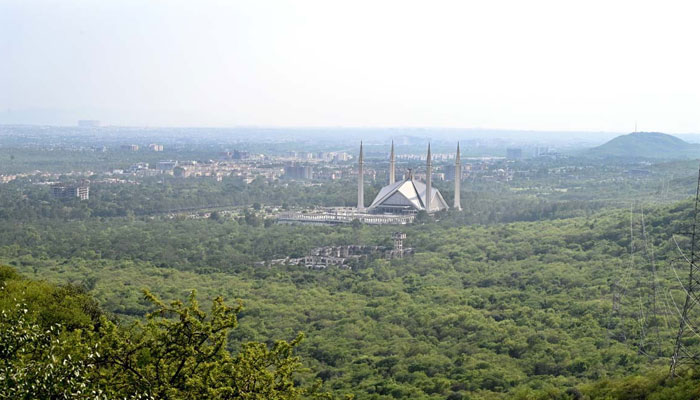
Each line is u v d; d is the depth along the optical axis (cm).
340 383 15288
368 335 18625
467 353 16750
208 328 8281
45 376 6625
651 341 15938
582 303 19950
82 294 14162
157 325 8431
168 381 7906
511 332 17900
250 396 8094
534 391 13438
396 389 14375
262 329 19550
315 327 19712
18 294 11431
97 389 7175
